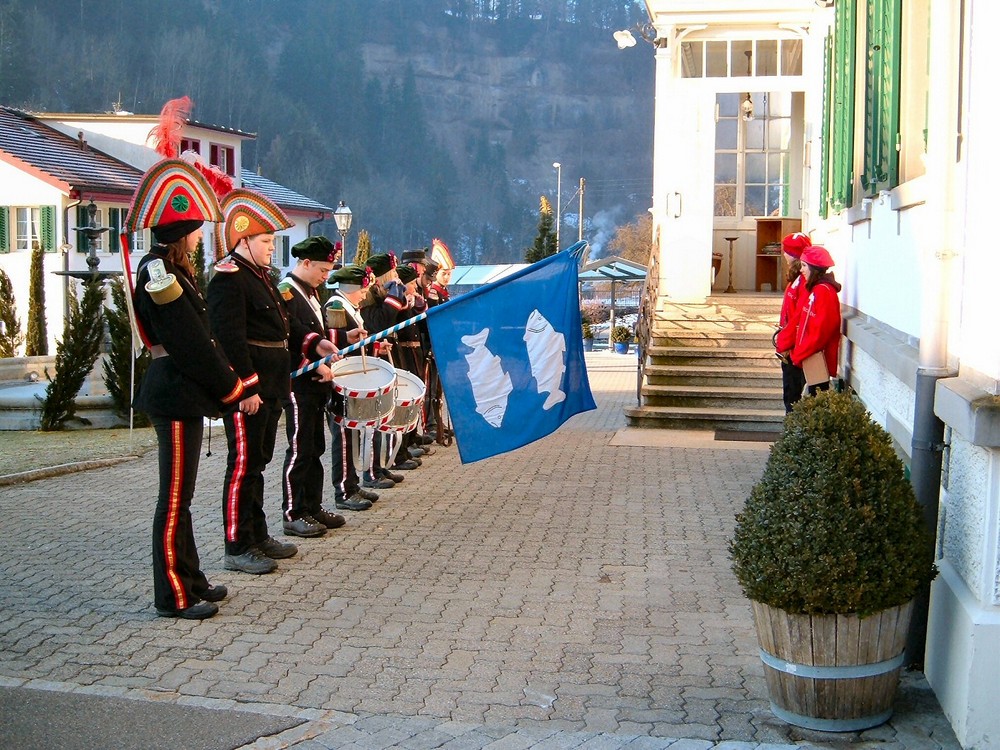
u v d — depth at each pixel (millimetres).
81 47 82875
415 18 119562
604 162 112375
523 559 6816
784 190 15242
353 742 4176
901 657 4340
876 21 6793
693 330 13406
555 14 121312
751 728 4316
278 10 113000
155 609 5754
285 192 48594
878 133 6723
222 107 90188
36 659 5020
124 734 4211
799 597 4180
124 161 37844
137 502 8562
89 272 15203
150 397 5621
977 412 3965
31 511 8203
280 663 5004
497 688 4723
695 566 6637
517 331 7539
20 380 17562
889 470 4352
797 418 4496
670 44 14023
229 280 6258
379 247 93250
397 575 6461
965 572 4371
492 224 101125
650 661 5043
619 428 12711
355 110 102312
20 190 33656
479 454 7453
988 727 4090
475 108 114000
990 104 4289
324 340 7445
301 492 7434
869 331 7277
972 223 4512
